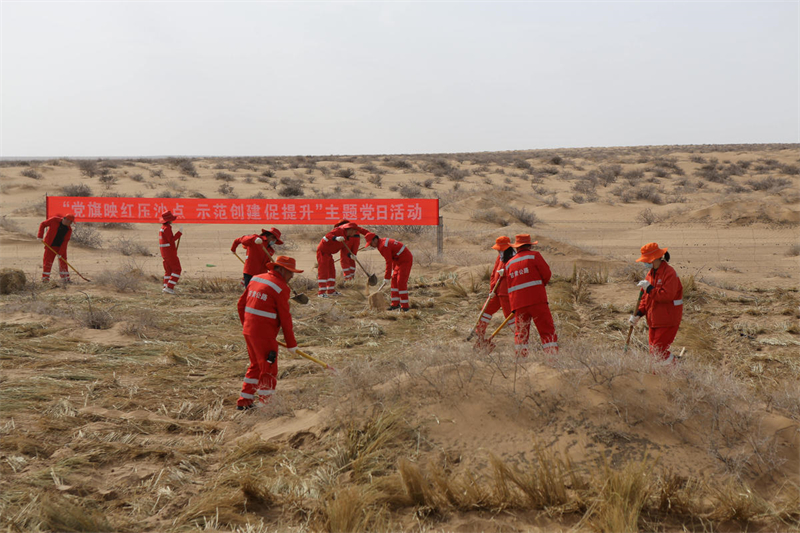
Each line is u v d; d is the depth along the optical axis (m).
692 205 29.98
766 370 7.71
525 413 4.78
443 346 6.70
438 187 43.47
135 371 7.26
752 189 40.78
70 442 5.07
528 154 98.75
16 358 7.32
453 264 16.64
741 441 4.57
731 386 5.24
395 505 4.07
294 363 7.81
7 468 4.49
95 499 4.23
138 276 14.48
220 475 4.61
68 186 34.34
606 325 9.91
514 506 4.00
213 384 6.94
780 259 18.69
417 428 4.77
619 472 4.08
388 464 4.47
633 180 45.69
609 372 5.14
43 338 8.30
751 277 15.85
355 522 3.75
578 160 70.50
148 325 9.33
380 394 5.25
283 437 5.23
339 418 5.12
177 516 4.09
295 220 17.92
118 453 4.89
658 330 6.82
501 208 28.17
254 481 4.25
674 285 6.64
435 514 3.97
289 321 6.27
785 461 4.42
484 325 8.05
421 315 10.77
